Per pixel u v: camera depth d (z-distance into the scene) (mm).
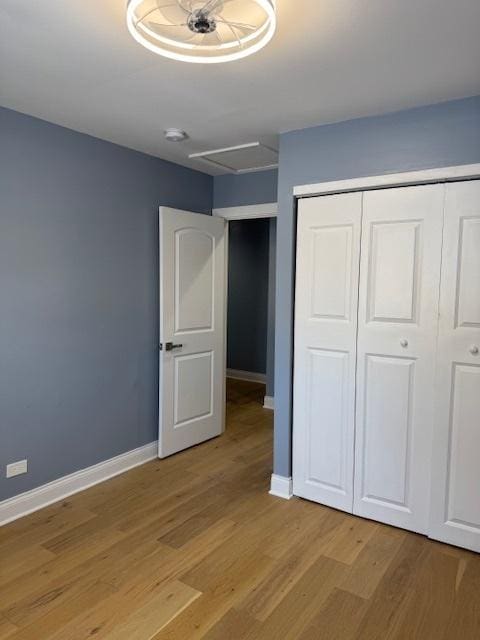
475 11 1557
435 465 2391
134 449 3416
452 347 2314
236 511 2738
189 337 3662
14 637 1750
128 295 3287
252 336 6363
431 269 2359
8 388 2578
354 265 2590
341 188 2590
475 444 2281
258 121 2641
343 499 2715
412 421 2457
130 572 2146
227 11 1558
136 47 1830
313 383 2785
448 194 2297
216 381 3982
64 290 2848
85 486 3037
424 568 2189
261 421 4527
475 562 2240
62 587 2035
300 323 2814
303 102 2354
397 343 2473
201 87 2193
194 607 1920
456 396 2320
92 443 3088
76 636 1757
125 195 3203
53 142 2727
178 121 2666
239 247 6395
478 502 2291
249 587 2049
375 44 1783
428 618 1868
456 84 2121
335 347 2684
